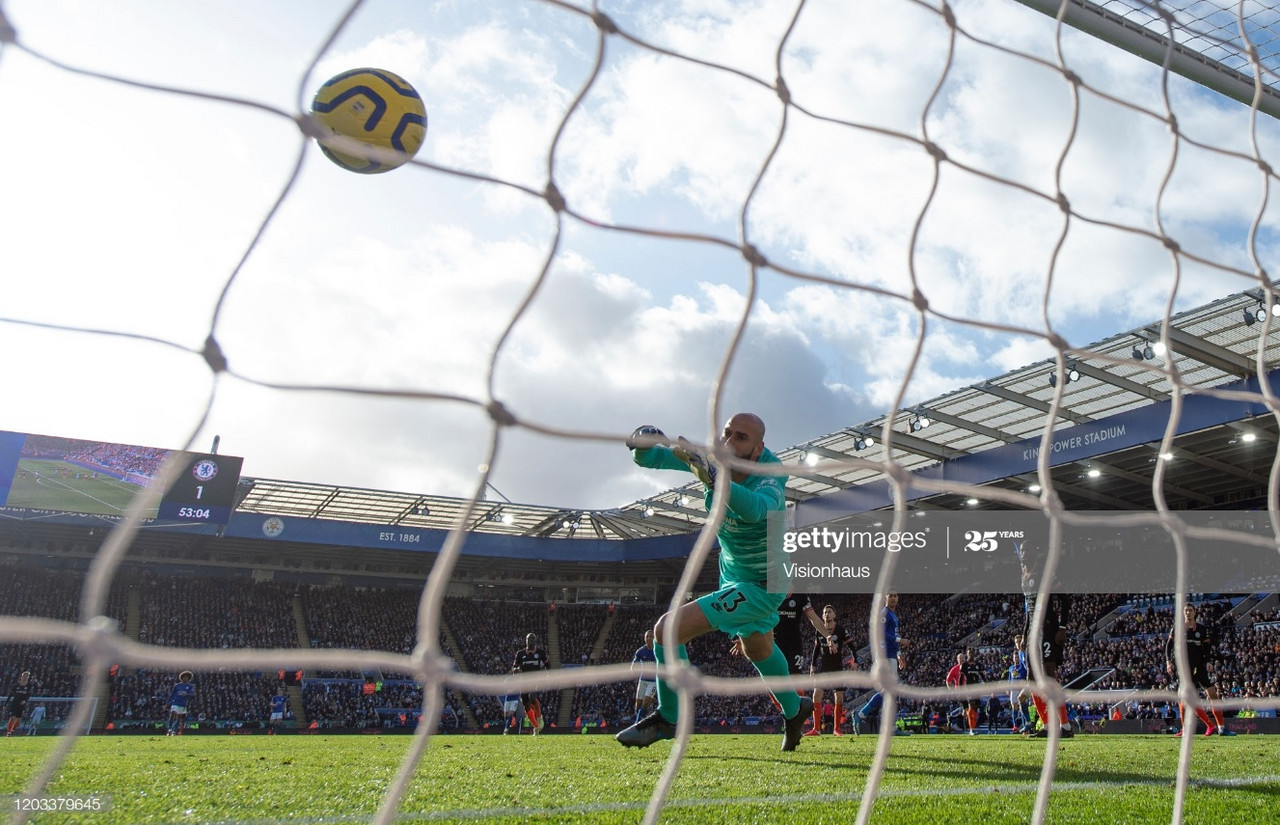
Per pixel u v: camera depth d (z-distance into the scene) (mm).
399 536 34281
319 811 2748
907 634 35469
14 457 29109
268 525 32906
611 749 5758
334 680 32531
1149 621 28359
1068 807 2902
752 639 4590
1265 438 21594
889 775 3762
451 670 1592
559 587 41938
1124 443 20516
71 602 33438
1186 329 17781
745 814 2670
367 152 1896
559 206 2104
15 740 8523
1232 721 13320
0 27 1585
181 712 19047
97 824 2514
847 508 27844
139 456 30531
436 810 2736
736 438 4234
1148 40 4375
